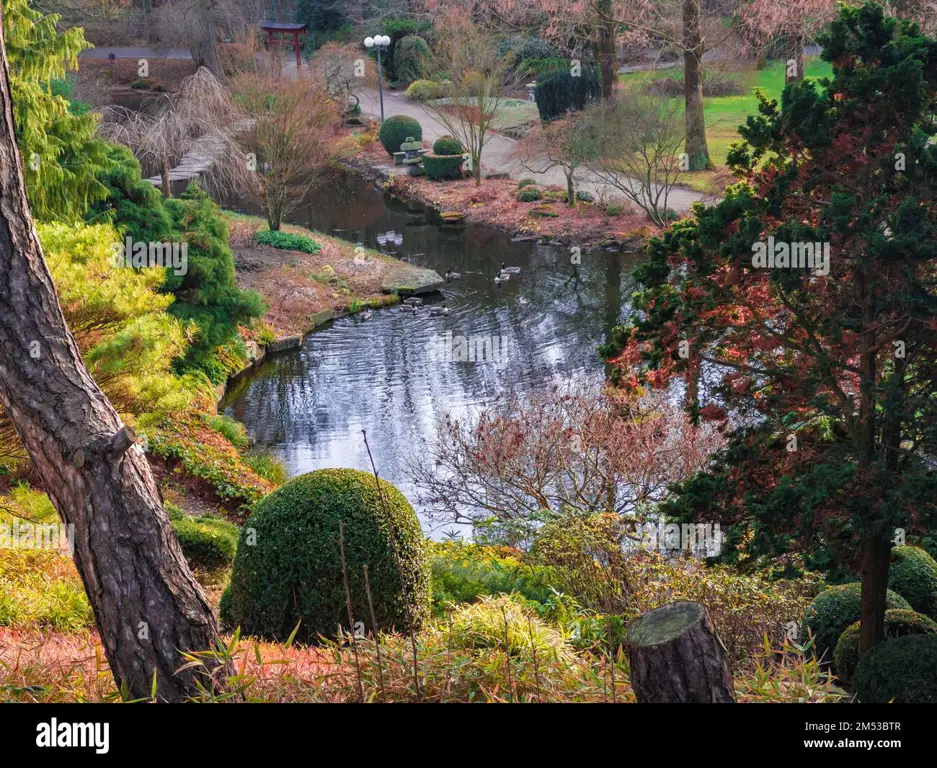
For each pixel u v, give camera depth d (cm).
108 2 5466
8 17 1570
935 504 678
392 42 5412
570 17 3453
